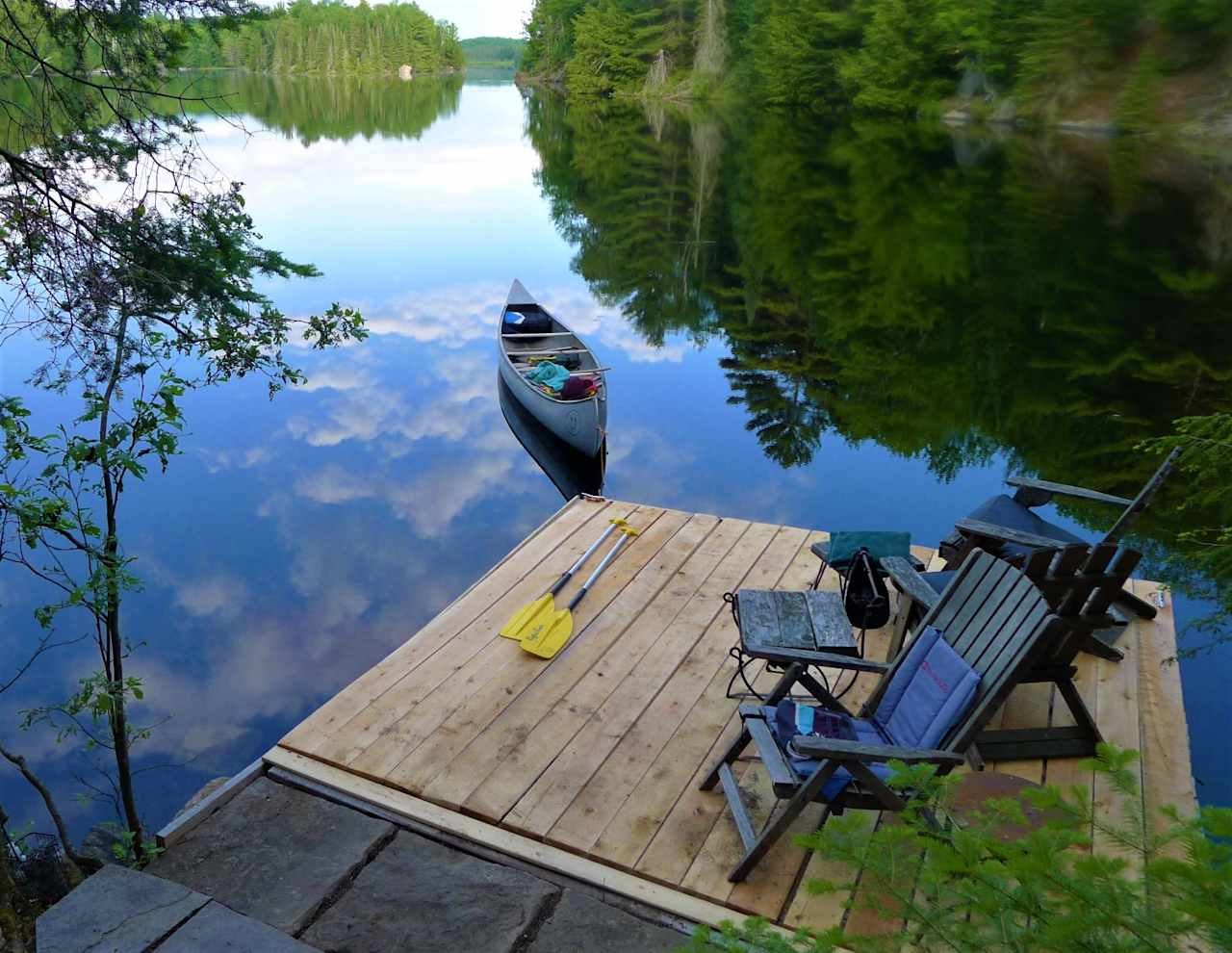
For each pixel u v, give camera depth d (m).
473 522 8.85
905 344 14.14
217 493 9.40
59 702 6.13
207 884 3.53
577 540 6.42
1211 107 30.09
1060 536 5.27
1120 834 1.66
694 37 54.94
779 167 31.19
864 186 27.02
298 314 15.52
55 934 3.14
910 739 3.77
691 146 37.69
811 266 19.02
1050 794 1.71
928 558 6.29
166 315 4.80
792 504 9.31
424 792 4.01
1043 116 34.94
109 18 4.28
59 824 3.96
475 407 11.98
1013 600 3.75
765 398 12.33
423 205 25.81
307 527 8.71
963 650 3.85
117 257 4.53
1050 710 4.60
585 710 4.58
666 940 3.31
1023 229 20.75
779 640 4.30
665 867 3.61
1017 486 5.64
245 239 4.97
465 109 59.78
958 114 38.44
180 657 6.66
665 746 4.32
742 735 3.89
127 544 8.29
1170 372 12.41
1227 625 6.16
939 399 11.96
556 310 16.55
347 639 6.91
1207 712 5.60
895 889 1.84
